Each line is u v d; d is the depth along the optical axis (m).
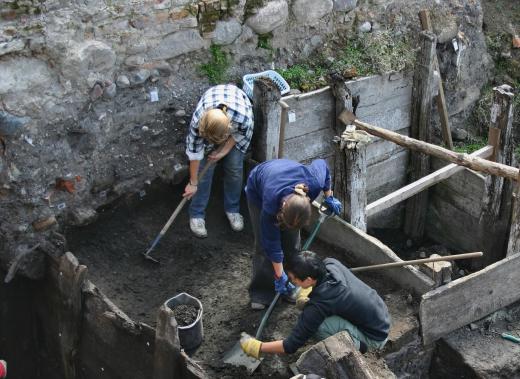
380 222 6.84
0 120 4.93
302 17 6.19
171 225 5.66
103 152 5.45
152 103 5.59
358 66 6.39
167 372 4.39
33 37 4.86
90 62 5.16
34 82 4.99
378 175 6.68
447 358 4.88
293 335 4.08
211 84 5.86
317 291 4.01
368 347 4.20
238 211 5.72
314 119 6.04
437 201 6.55
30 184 5.16
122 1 5.18
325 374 3.78
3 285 5.41
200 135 4.91
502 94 5.45
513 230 4.99
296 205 3.92
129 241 5.54
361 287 4.11
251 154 5.82
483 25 7.54
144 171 5.62
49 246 5.31
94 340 5.04
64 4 4.93
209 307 5.09
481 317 4.98
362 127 5.82
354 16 6.52
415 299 4.85
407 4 6.76
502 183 5.46
